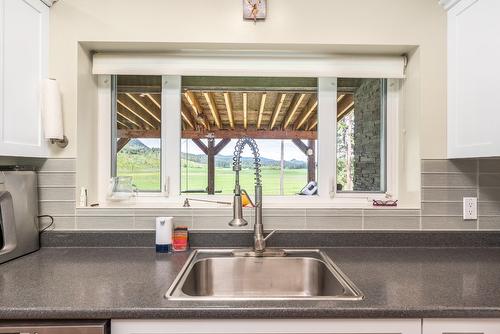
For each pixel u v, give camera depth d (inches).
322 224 60.9
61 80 58.9
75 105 59.2
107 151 67.4
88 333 33.6
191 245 59.8
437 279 42.7
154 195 68.3
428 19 60.5
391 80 68.8
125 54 63.6
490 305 34.7
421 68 60.5
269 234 57.3
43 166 58.9
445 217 60.4
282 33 60.1
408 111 64.7
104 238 59.6
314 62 64.4
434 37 60.5
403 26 60.6
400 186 67.7
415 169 62.1
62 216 59.3
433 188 60.4
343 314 34.2
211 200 67.9
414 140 62.4
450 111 59.2
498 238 60.2
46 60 57.6
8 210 51.1
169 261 51.0
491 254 55.5
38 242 57.9
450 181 60.4
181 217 60.6
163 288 39.5
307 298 36.2
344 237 60.2
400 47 61.8
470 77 53.7
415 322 34.9
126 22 59.4
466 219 60.3
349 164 69.7
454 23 58.0
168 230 56.4
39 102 55.6
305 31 60.2
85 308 33.9
